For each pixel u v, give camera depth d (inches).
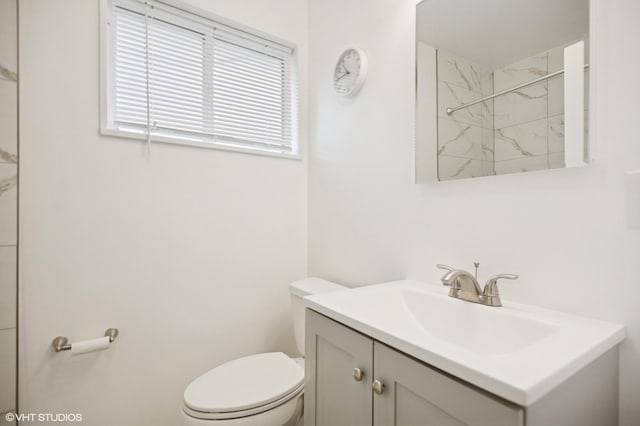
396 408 27.5
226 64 66.2
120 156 52.9
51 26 47.6
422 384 25.1
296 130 75.0
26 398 45.4
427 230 47.1
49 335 47.1
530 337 30.9
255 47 69.9
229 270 64.0
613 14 29.8
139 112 56.4
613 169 29.8
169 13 59.1
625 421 29.1
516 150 36.9
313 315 38.7
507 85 37.9
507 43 38.1
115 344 52.2
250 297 66.6
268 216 69.2
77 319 49.2
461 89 42.6
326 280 67.6
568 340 25.8
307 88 75.0
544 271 34.7
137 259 54.3
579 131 31.7
